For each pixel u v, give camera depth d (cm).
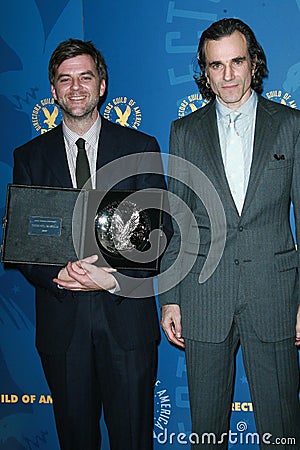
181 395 229
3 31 221
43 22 220
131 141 190
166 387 229
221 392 186
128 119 221
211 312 181
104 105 221
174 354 228
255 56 182
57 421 195
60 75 185
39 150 192
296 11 214
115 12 218
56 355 189
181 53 218
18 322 230
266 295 178
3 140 224
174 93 220
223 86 175
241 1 215
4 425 234
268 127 179
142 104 221
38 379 231
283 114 180
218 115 183
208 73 179
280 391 183
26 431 234
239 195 180
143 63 220
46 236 182
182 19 217
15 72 222
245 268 179
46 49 221
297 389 188
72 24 220
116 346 187
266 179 176
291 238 185
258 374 183
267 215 179
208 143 181
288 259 181
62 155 189
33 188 182
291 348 183
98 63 190
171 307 188
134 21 218
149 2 218
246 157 180
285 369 183
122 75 220
